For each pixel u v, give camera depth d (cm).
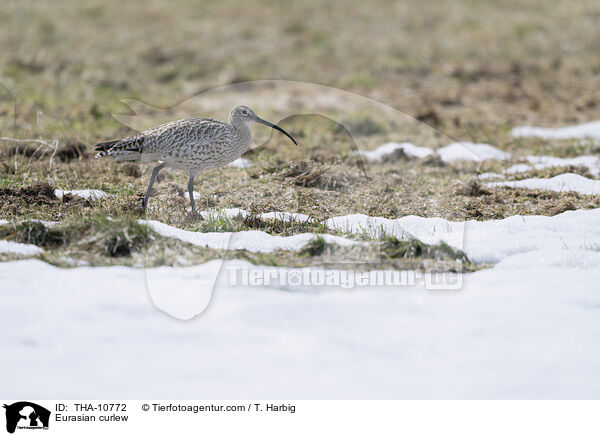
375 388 691
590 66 2639
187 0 3638
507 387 691
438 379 705
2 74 2336
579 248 1048
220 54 2794
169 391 678
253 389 682
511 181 1432
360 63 2772
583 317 829
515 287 920
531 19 3284
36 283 891
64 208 1153
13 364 710
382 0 3725
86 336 768
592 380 700
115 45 2848
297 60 2789
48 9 3350
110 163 1432
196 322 812
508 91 2391
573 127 1928
